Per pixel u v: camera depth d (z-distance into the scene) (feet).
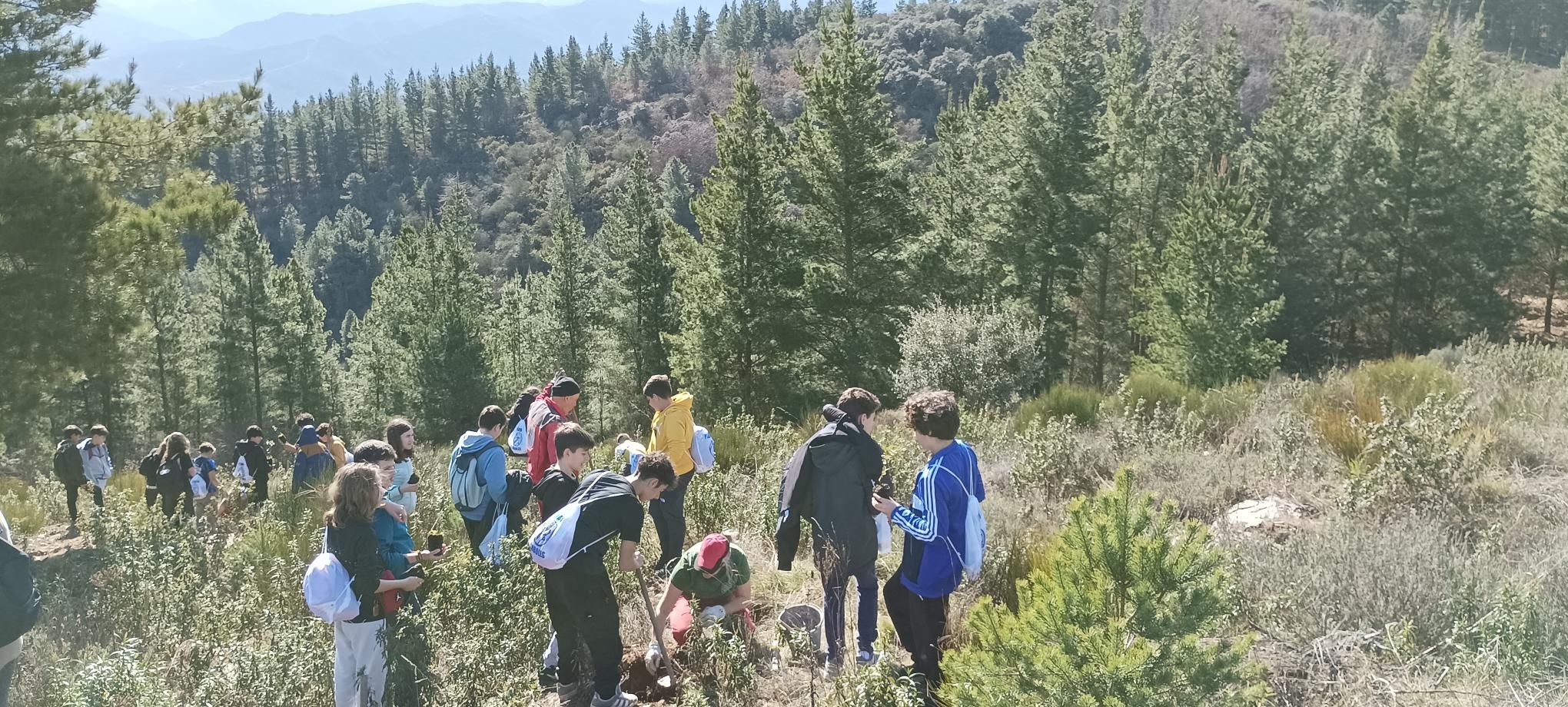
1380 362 33.50
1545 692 10.03
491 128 644.27
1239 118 147.33
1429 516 16.35
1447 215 116.78
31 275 33.73
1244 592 13.42
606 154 585.22
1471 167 119.85
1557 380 27.66
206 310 136.15
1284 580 13.67
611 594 13.96
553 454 20.40
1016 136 106.01
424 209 555.69
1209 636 11.80
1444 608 12.39
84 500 49.01
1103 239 111.14
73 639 18.17
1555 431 21.83
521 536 18.43
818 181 82.02
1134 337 115.75
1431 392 26.58
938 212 121.90
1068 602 9.26
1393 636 11.94
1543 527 15.71
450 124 639.35
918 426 12.80
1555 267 132.87
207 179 44.39
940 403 12.68
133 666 13.92
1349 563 13.74
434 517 27.73
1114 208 111.45
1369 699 10.72
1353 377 31.35
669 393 20.70
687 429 20.66
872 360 81.15
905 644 13.61
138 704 13.44
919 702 11.27
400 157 615.98
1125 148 114.73
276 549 24.29
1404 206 118.21
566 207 141.69
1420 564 13.41
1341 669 11.51
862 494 13.83
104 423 136.46
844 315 82.02
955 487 12.62
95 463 41.86
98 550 27.84
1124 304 116.37
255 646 16.07
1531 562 13.56
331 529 14.11
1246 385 35.96
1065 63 101.45
